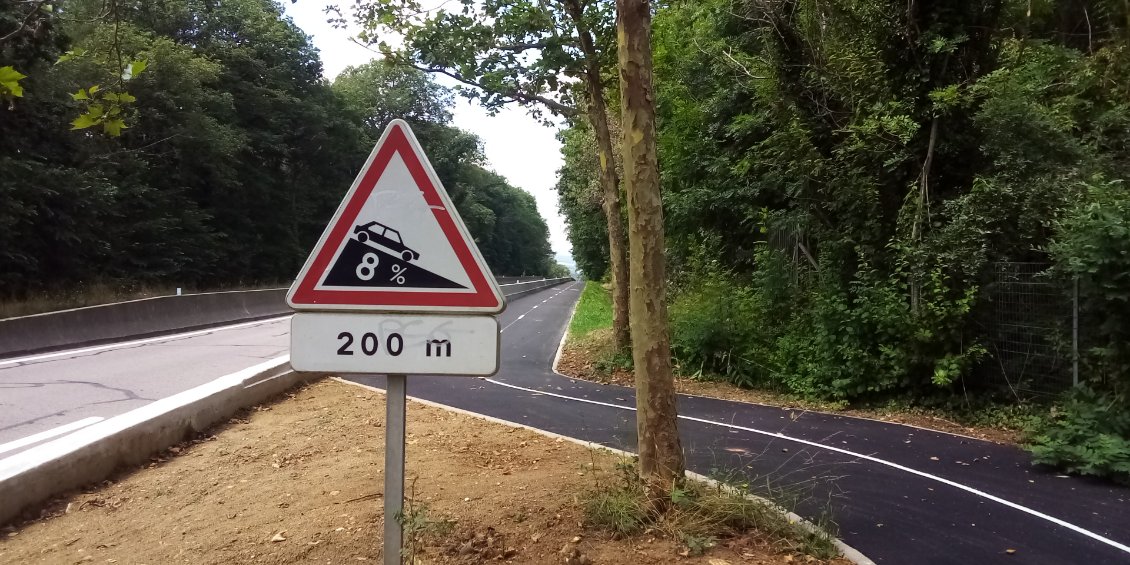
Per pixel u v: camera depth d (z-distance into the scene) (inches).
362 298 107.5
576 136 919.0
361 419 283.3
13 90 100.5
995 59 399.5
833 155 430.9
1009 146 369.7
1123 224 248.7
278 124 1418.6
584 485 188.4
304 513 169.0
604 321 869.2
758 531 157.6
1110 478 231.3
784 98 458.6
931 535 178.9
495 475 207.0
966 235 343.3
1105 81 461.4
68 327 549.6
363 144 1787.6
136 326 635.5
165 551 149.1
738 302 467.5
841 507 200.2
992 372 340.5
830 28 435.5
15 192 741.9
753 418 335.0
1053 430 252.7
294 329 107.4
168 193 1107.3
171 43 1074.7
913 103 384.2
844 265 416.5
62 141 835.4
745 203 573.3
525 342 701.9
